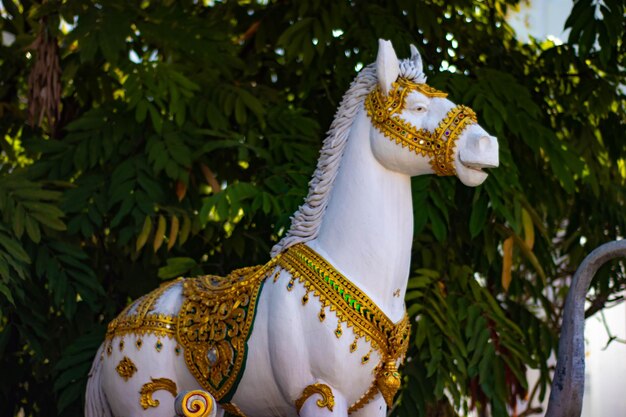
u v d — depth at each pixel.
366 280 3.58
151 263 5.40
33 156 6.03
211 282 4.00
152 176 5.17
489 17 6.43
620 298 6.16
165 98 5.22
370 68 3.74
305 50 5.48
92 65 5.79
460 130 3.46
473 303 5.19
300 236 3.74
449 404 5.70
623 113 6.27
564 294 6.95
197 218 5.20
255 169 5.61
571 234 6.25
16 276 4.77
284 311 3.57
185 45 5.41
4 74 6.00
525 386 5.03
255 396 3.72
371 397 3.69
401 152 3.55
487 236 5.36
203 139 5.41
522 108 5.34
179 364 3.87
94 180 5.22
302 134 5.57
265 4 6.24
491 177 5.00
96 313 5.37
